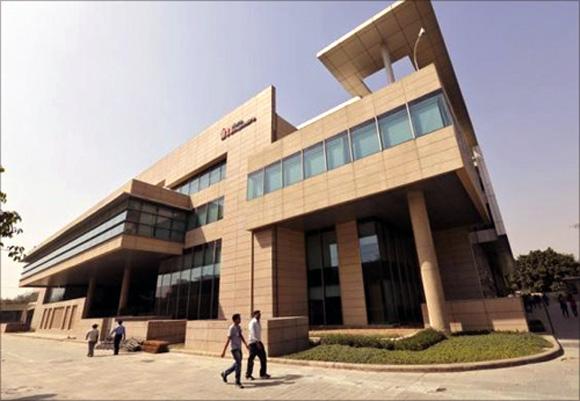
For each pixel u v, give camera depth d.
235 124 27.05
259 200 20.69
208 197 27.78
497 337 10.97
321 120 18.39
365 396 6.54
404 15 18.50
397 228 21.69
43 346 22.33
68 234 35.06
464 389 6.55
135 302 41.94
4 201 8.13
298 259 20.95
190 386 8.13
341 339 11.84
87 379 9.69
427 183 13.73
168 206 27.88
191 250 27.23
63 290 42.47
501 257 33.22
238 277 21.48
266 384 8.03
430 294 13.34
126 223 24.20
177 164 33.91
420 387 6.95
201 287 24.64
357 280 18.30
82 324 26.78
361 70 22.38
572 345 10.79
